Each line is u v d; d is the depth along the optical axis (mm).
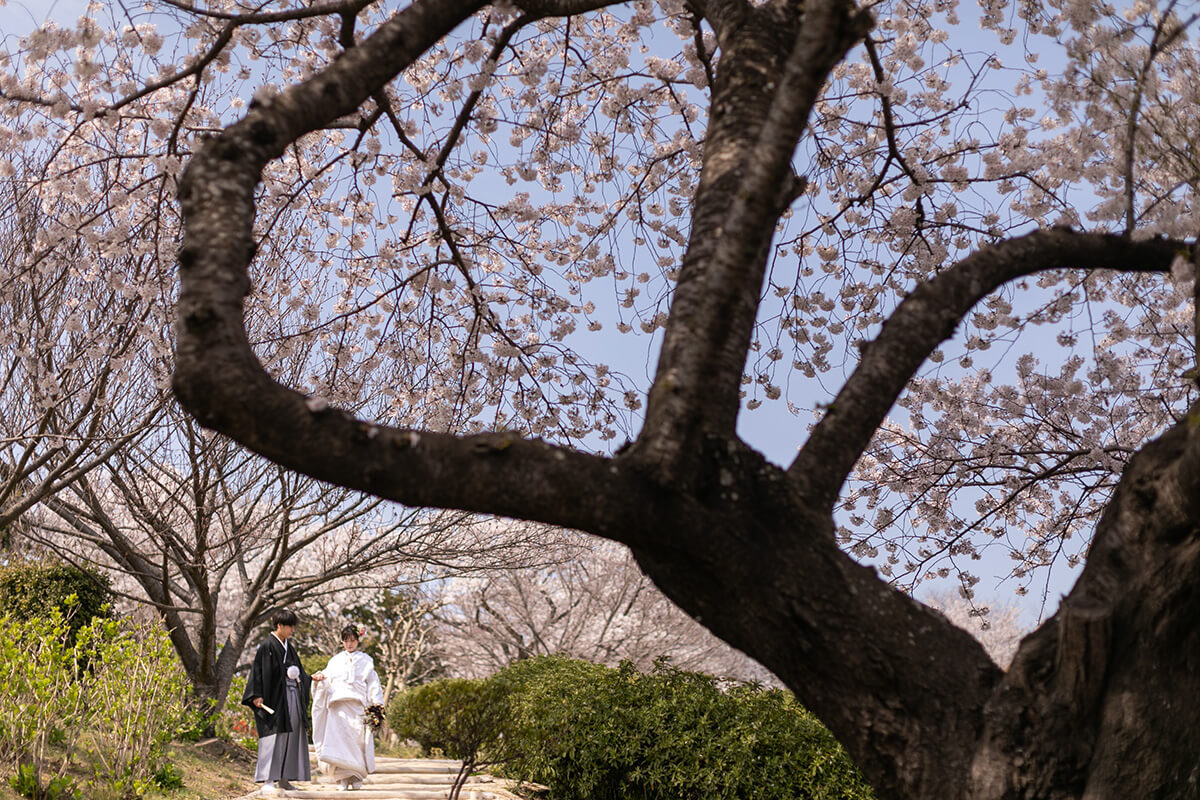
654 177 5984
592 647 20812
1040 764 2295
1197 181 3375
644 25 5570
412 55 2621
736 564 2246
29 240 6629
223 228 2137
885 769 2383
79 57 4129
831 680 2354
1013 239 2889
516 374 6160
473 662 22109
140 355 7969
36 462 7148
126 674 7555
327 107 2455
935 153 5641
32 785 6504
